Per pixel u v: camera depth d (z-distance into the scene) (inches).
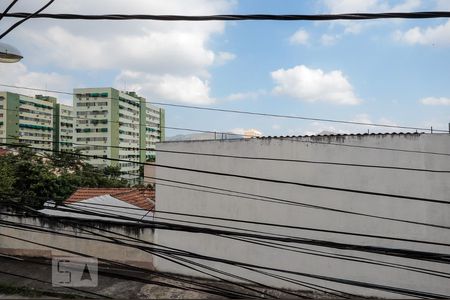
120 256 456.1
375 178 388.5
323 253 397.7
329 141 400.2
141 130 2432.3
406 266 345.4
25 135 2113.7
